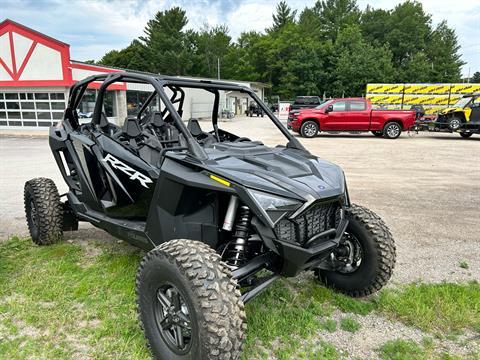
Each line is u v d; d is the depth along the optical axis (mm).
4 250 3893
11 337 2523
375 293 3188
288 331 2631
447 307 2918
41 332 2580
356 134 18438
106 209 3346
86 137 3545
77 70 18859
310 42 57938
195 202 2586
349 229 3043
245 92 3506
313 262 2457
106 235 4367
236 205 2414
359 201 6066
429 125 16953
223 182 2332
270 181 2379
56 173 7977
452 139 16109
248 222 2434
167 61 54812
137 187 2945
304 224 2420
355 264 3082
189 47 58469
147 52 56625
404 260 3854
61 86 18469
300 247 2293
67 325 2652
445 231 4711
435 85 25688
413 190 6832
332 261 3137
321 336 2611
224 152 2879
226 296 1954
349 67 50594
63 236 4199
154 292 2201
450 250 4121
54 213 3887
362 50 52000
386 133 16078
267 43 63406
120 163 3068
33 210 3998
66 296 3014
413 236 4535
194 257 2047
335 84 51812
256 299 3010
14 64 18500
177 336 2129
